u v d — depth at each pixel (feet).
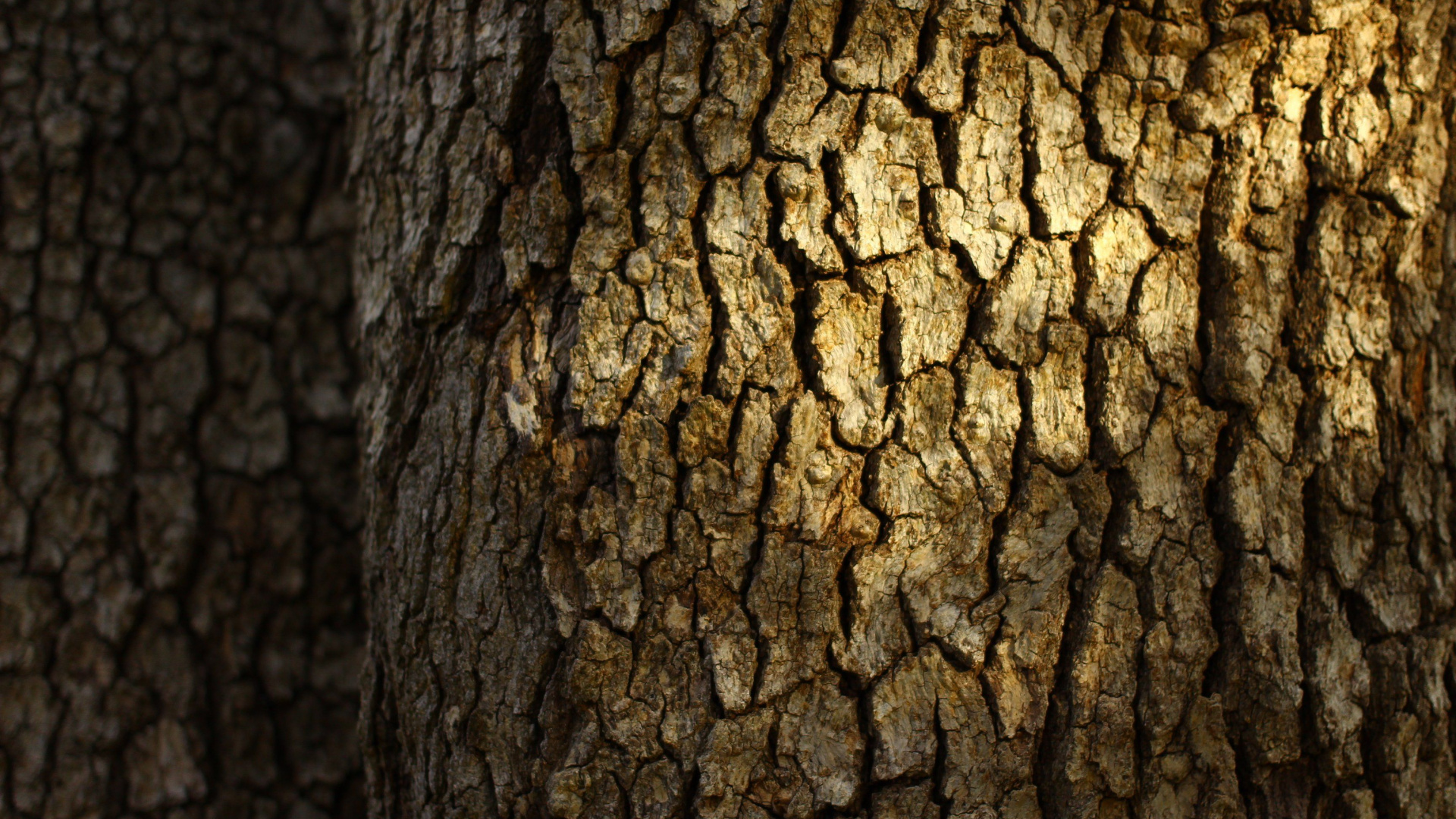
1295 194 5.41
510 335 5.42
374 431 5.58
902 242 5.34
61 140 5.84
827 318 5.33
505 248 5.43
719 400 5.34
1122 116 5.37
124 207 5.89
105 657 5.83
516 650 5.40
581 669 5.36
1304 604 5.41
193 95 5.95
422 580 5.48
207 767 5.87
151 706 5.85
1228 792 5.38
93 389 5.86
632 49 5.39
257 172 5.99
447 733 5.45
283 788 5.91
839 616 5.34
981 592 5.36
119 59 5.89
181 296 5.92
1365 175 5.42
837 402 5.33
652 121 5.37
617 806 5.36
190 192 5.94
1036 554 5.36
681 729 5.35
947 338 5.34
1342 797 5.41
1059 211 5.35
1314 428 5.41
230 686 5.90
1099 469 5.37
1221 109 5.38
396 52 5.61
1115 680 5.36
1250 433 5.39
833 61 5.34
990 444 5.35
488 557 5.42
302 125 6.03
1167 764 5.37
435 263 5.49
